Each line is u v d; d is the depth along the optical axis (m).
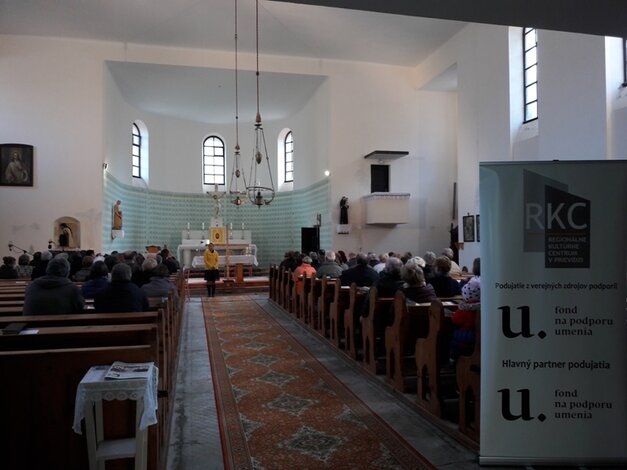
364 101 17.62
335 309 7.17
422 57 17.23
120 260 9.12
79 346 3.36
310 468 3.61
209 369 6.31
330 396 5.20
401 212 16.72
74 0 13.20
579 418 3.62
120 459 3.05
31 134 15.18
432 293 5.51
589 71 10.05
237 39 15.62
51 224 15.16
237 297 13.89
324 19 14.44
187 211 21.23
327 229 17.52
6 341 3.28
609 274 3.63
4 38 15.18
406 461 3.71
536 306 3.65
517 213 3.67
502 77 13.33
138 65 16.05
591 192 3.63
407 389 5.17
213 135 21.94
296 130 20.77
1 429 2.93
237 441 4.09
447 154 18.27
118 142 17.59
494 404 3.64
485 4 4.94
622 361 3.62
